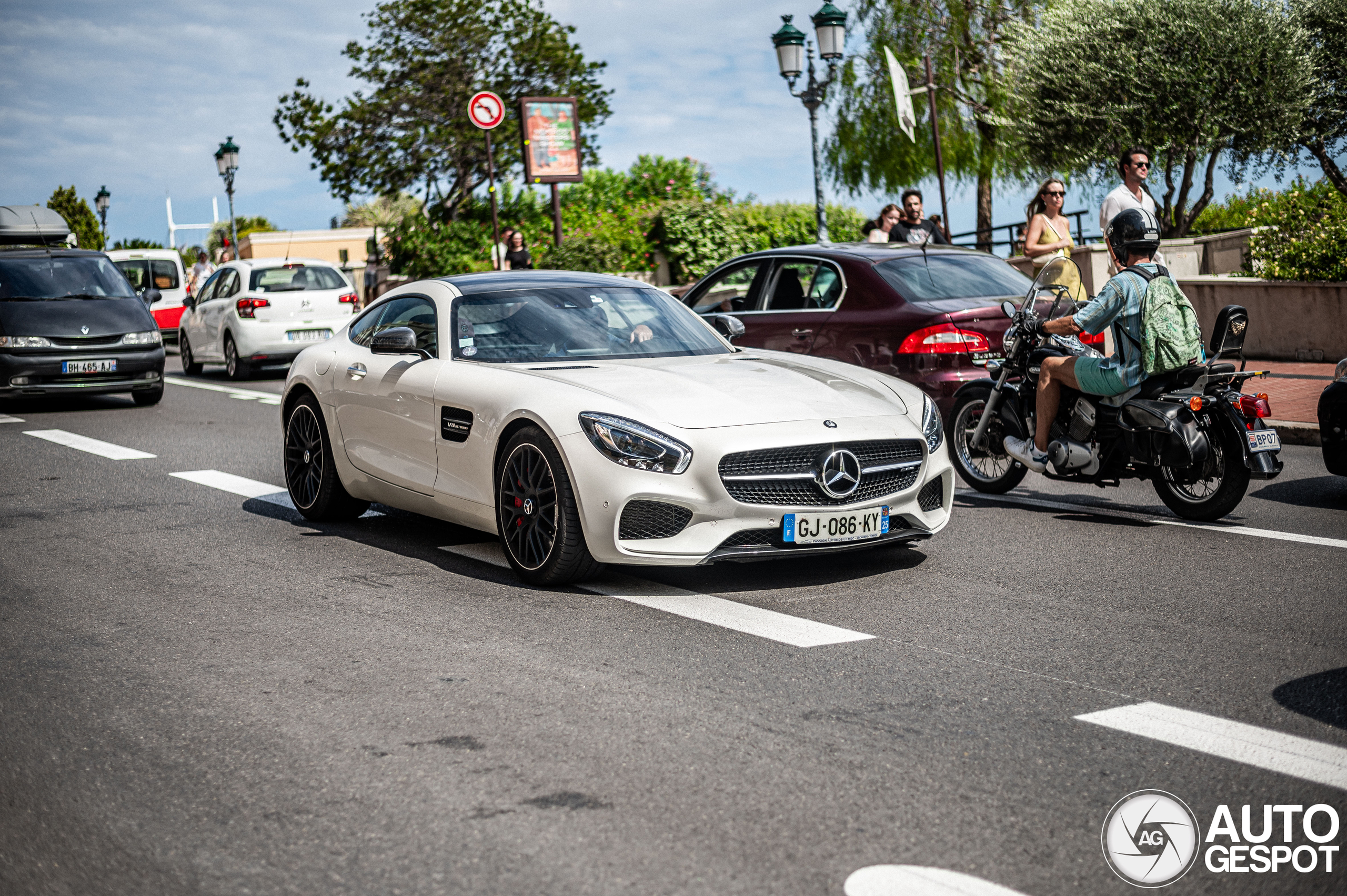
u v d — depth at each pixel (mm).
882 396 6172
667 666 4664
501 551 6746
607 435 5578
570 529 5691
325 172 32625
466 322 6809
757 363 6578
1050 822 3299
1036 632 5047
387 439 6938
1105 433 7293
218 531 7504
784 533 5578
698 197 26609
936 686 4395
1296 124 18484
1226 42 18641
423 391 6617
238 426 13047
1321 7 18859
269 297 18922
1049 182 11359
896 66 20078
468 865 3111
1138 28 19438
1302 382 12641
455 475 6414
